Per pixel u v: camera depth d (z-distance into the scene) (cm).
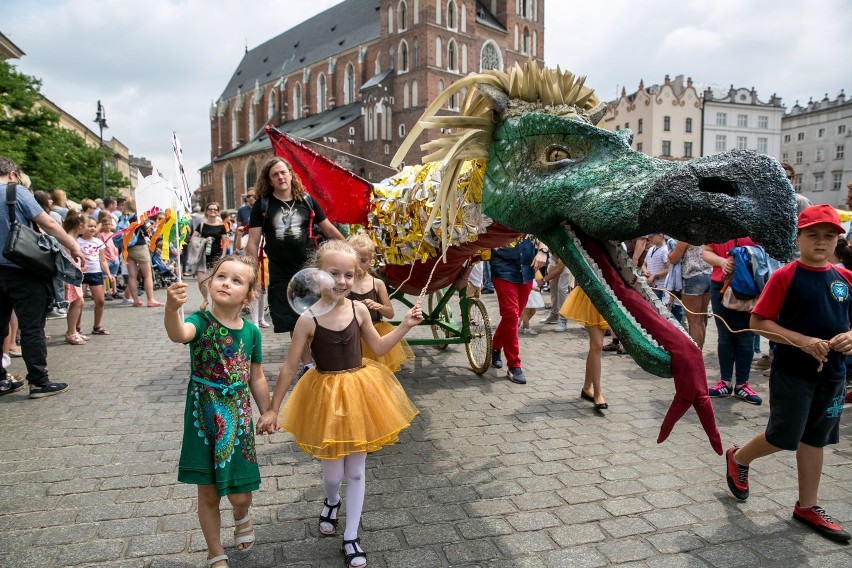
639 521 293
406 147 340
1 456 362
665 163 230
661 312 235
